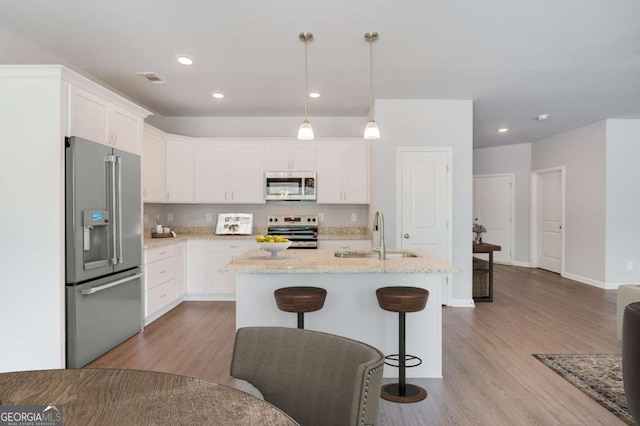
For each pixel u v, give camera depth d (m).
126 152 3.38
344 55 3.40
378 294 2.51
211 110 5.25
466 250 4.75
